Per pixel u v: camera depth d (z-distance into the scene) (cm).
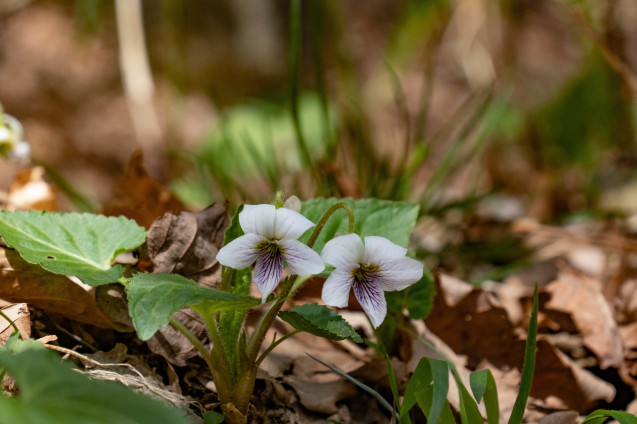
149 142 69
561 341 41
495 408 33
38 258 34
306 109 67
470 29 77
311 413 37
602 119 75
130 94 67
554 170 74
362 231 37
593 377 39
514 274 50
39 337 36
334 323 33
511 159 76
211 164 51
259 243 32
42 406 27
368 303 32
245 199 47
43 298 36
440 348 39
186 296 32
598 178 74
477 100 76
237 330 34
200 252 37
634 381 40
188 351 36
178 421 28
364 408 37
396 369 38
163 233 37
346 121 57
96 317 36
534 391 39
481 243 50
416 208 37
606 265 50
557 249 53
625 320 43
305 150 47
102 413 28
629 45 75
